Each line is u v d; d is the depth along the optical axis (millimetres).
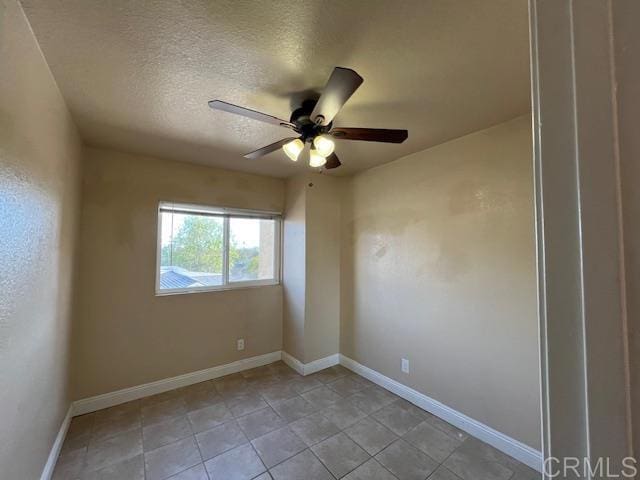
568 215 333
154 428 2234
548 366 351
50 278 1639
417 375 2592
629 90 287
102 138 2344
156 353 2785
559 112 344
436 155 2479
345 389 2854
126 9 1121
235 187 3248
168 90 1676
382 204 2988
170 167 2875
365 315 3145
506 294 2025
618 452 286
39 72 1349
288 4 1105
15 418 1231
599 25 309
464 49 1345
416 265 2635
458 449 2025
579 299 321
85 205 2467
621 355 285
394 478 1778
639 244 278
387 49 1345
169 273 2938
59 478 1746
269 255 3588
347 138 1738
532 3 382
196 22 1186
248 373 3217
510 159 2016
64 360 2035
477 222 2191
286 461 1909
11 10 1045
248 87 1641
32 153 1296
